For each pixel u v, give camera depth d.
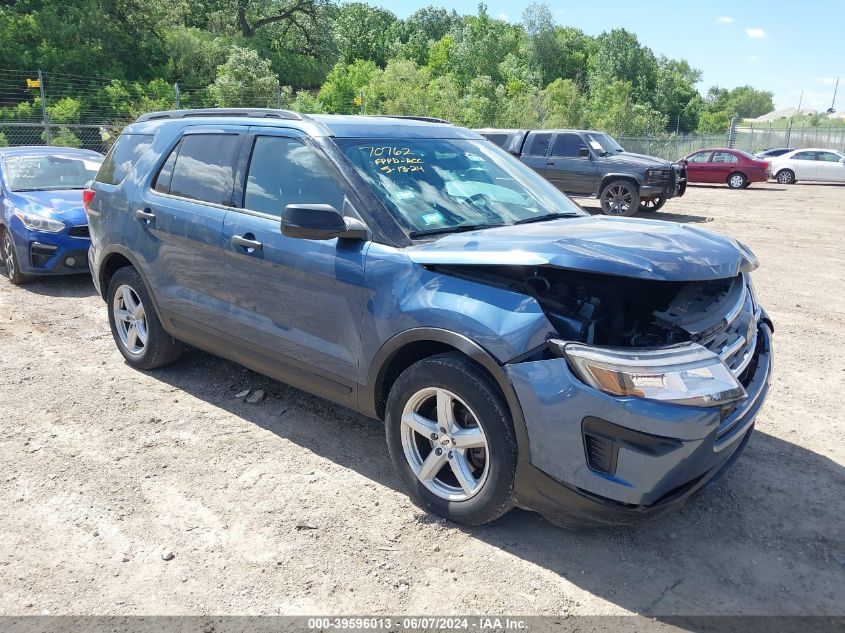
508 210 3.90
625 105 52.84
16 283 8.03
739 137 43.75
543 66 92.50
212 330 4.34
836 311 7.39
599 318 2.95
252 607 2.71
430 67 75.25
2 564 2.95
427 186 3.78
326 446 4.05
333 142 3.74
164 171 4.68
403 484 3.53
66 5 44.25
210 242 4.16
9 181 8.38
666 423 2.61
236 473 3.73
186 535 3.17
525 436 2.84
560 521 2.95
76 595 2.77
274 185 3.93
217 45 50.75
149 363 5.07
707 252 3.06
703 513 3.39
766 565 3.00
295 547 3.08
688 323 2.88
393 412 3.34
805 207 18.61
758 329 3.71
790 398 4.92
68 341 5.98
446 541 3.13
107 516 3.31
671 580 2.89
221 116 4.50
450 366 3.04
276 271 3.79
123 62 44.84
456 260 3.03
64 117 30.28
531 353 2.81
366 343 3.40
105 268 5.27
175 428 4.27
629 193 15.34
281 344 3.88
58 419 4.38
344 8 88.44
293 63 61.28
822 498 3.55
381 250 3.35
